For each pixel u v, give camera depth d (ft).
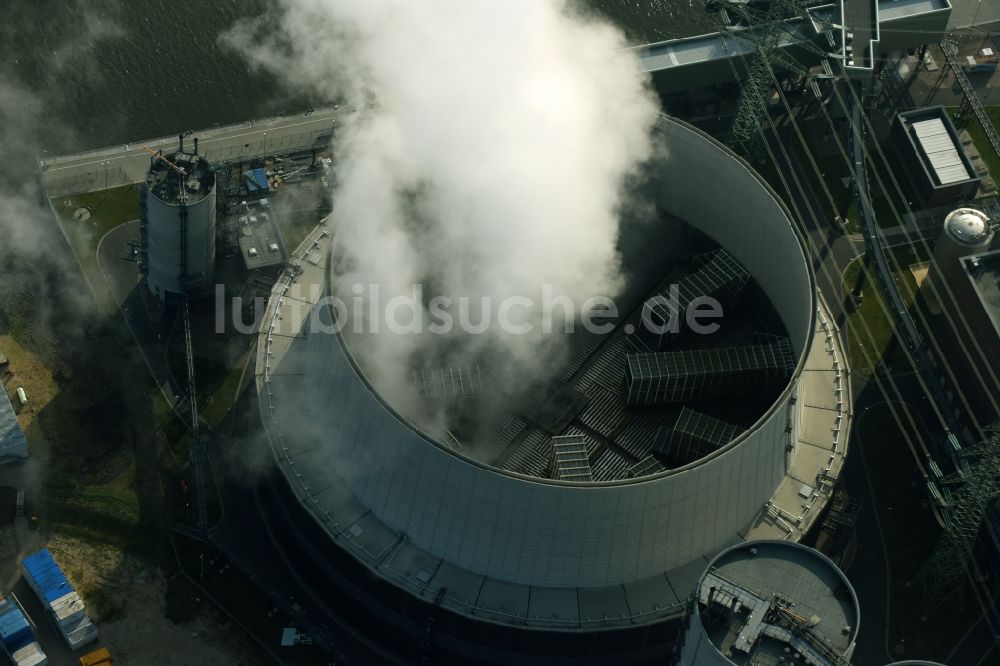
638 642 590.14
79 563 635.25
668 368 638.53
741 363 643.45
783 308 653.71
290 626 622.13
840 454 629.10
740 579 516.73
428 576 588.91
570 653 591.78
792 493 619.26
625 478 574.97
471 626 584.40
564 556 579.07
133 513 651.66
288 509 623.77
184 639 617.62
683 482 567.18
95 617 620.08
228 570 636.07
